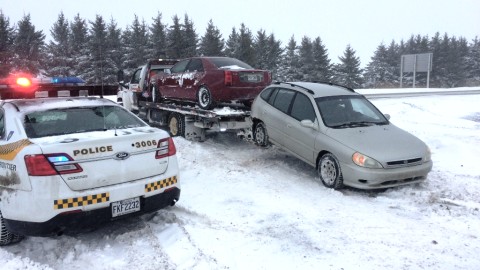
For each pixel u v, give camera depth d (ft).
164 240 16.24
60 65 180.24
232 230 17.21
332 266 14.12
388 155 21.88
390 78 255.70
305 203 20.83
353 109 26.37
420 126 41.78
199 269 13.92
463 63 246.68
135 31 185.57
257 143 31.32
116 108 19.36
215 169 26.94
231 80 32.68
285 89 29.04
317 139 24.49
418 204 20.49
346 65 231.91
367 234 16.81
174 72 38.78
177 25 188.85
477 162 28.55
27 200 14.37
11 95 26.45
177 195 17.42
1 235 15.78
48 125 16.99
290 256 14.87
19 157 14.65
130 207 15.66
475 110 57.36
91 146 14.94
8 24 187.73
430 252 15.19
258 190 23.00
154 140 16.63
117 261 14.61
